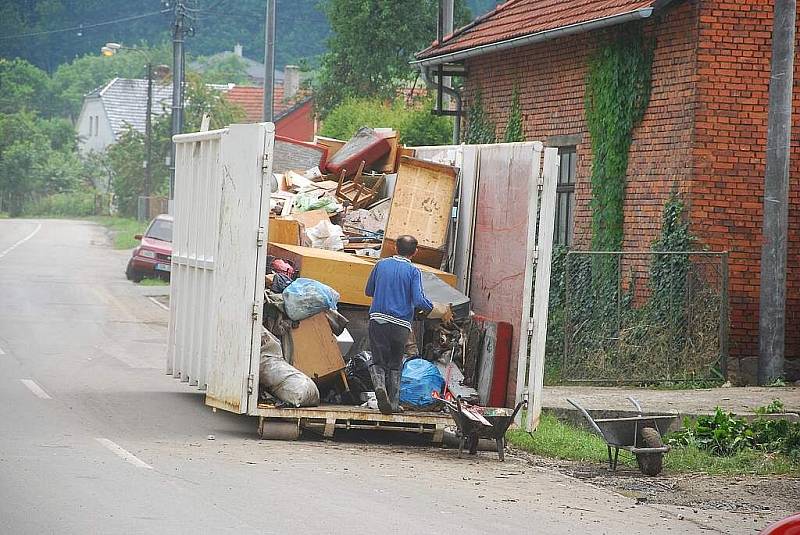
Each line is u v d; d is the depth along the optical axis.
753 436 21.31
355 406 21.08
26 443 18.56
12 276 58.19
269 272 22.05
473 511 15.19
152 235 59.41
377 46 75.38
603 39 32.41
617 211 31.56
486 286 22.38
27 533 12.65
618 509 16.12
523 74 36.72
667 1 29.14
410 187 23.67
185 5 75.25
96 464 16.91
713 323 28.98
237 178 21.00
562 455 20.55
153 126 136.00
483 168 22.98
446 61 40.16
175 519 13.53
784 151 27.78
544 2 37.81
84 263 69.00
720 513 16.28
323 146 27.25
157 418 22.31
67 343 34.47
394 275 20.44
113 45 116.56
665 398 25.55
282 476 16.83
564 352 29.19
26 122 178.75
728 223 29.31
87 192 165.50
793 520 10.04
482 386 21.45
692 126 29.14
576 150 33.78
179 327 24.80
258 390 20.69
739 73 29.19
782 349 28.05
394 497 15.76
